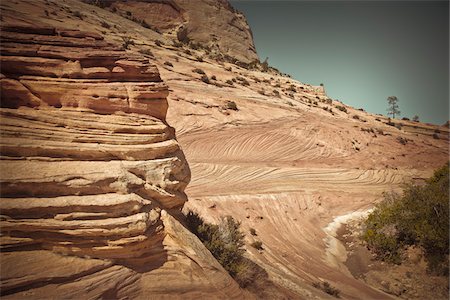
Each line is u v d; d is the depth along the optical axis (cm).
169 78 3338
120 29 4462
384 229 1734
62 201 554
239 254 940
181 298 632
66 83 691
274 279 1032
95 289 536
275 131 3225
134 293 585
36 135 605
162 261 663
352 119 4716
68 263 533
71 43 746
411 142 4247
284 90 4994
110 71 759
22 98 654
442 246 1495
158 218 695
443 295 1359
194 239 775
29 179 539
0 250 489
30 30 717
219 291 706
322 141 3406
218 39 7112
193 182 2023
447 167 2116
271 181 2352
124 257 601
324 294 1107
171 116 2747
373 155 3559
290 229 1842
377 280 1491
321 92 6159
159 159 759
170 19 6619
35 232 521
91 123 683
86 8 4706
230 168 2380
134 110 764
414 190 1850
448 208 1599
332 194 2453
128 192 637
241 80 4369
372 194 2642
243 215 1769
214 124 2892
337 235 1970
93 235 561
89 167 626
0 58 648
